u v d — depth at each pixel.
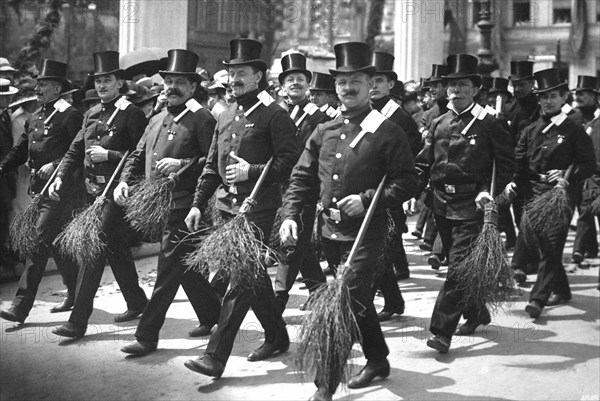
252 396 6.01
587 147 8.98
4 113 10.35
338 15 38.22
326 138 6.25
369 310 6.10
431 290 10.19
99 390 6.08
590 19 47.78
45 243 8.31
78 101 11.40
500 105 11.99
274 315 6.88
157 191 7.10
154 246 12.32
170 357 7.02
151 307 7.11
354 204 5.93
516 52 46.41
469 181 7.52
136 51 12.23
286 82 9.80
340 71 6.09
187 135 7.33
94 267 7.65
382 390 6.19
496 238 7.06
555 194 8.76
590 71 48.06
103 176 8.00
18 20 18.06
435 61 20.81
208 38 26.83
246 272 6.20
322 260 11.10
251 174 6.75
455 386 6.30
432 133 7.89
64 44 18.47
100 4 18.81
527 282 10.73
